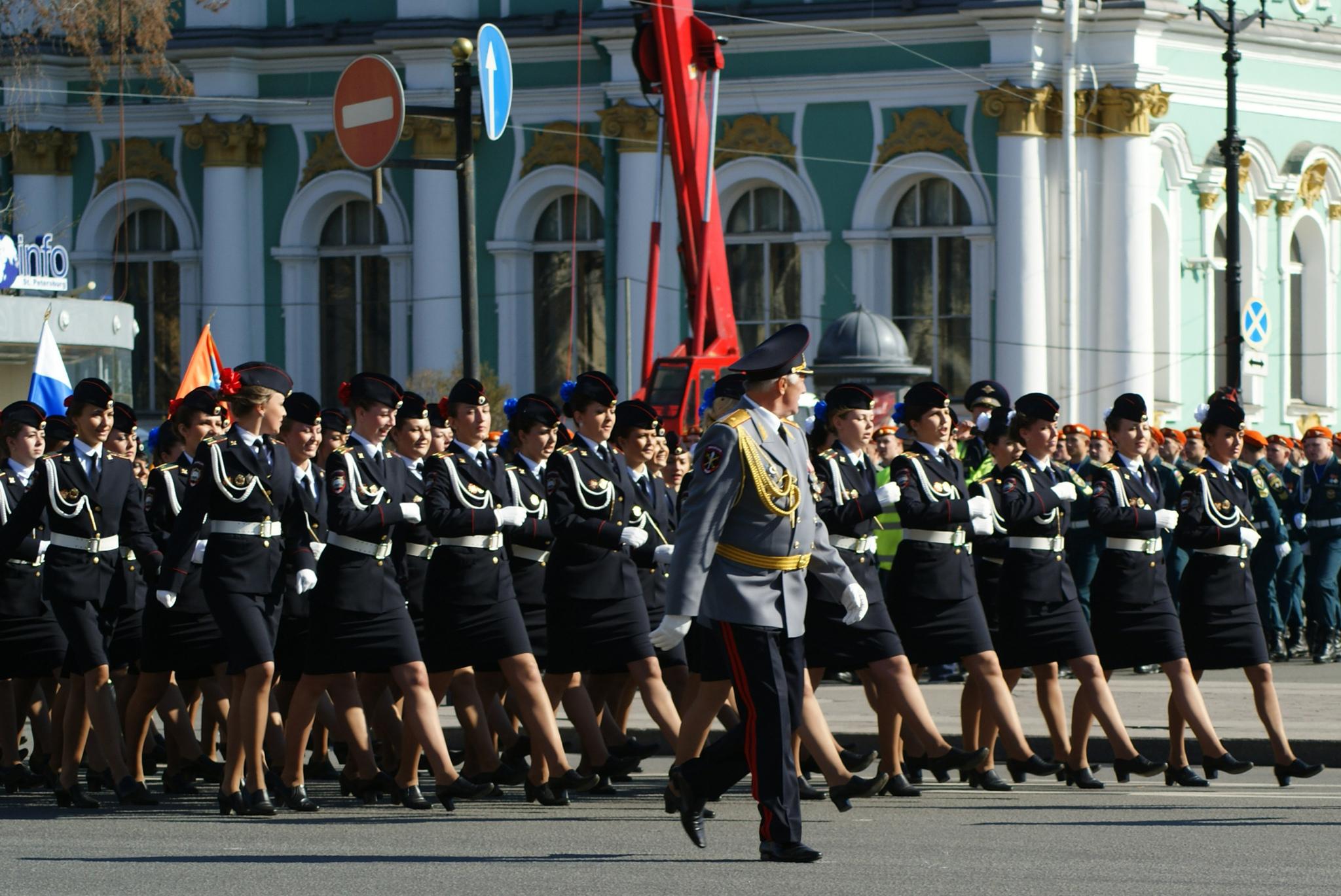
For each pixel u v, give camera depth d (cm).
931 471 3600
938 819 3256
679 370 8288
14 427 3894
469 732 3694
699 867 2748
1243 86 11144
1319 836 3028
